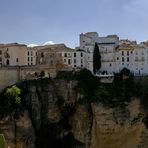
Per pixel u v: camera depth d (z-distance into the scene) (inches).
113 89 6023.6
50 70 6195.9
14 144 5305.1
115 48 7180.1
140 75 6363.2
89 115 5890.8
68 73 6176.2
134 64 7007.9
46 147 5713.6
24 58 6914.4
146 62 6968.5
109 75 6363.2
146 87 6127.0
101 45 7214.6
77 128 5871.1
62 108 5935.0
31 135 5477.4
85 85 6053.2
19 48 6820.9
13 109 5364.2
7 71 5826.8
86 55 7126.0
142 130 5821.9
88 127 5871.1
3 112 5305.1
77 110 5920.3
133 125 5807.1
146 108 5915.4
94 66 7106.3
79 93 5959.6
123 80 6166.3
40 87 5861.2
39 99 5807.1
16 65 6520.7
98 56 7111.2
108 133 5777.6
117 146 5812.0
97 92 5954.7
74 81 6053.2
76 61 7032.5
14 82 5890.8
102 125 5777.6
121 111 5777.6
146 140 5767.7
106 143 5826.8
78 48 7381.9
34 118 5659.5
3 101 5452.8
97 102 5816.9
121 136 5792.3
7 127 5251.0
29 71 6048.2
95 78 6176.2
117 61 7096.5
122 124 5757.9
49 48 7219.5
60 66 6471.5
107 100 5836.6
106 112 5762.8
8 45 6756.9
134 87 6087.6
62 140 5841.5
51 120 5851.4
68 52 7012.8
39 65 6210.6
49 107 5851.4
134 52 7012.8
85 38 7342.5
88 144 5841.5
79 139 5856.3
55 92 5974.4
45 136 5753.0
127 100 5856.3
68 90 6028.5
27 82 5841.5
